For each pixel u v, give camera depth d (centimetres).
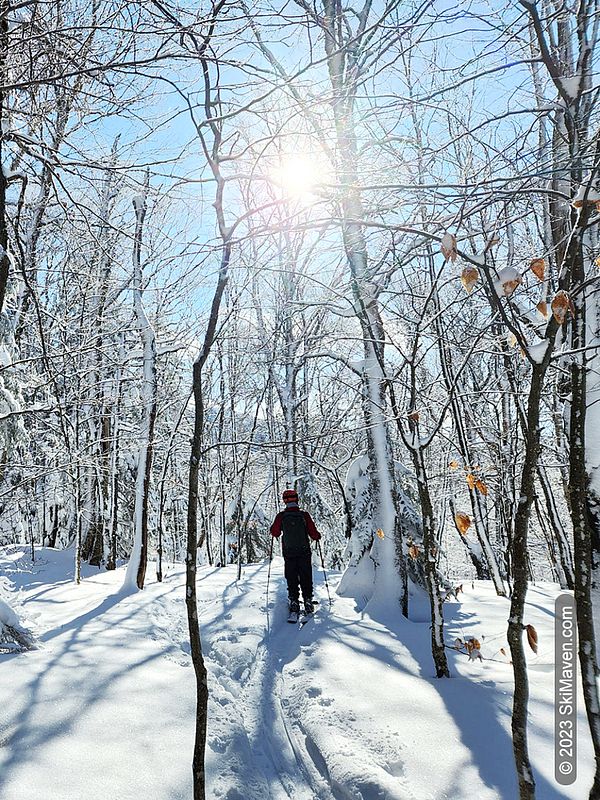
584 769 281
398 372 468
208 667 481
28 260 612
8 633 477
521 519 184
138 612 633
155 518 1509
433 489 1010
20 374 673
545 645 491
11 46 293
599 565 385
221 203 254
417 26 253
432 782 283
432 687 395
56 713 349
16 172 402
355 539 744
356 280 543
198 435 248
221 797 286
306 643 542
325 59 236
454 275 376
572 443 195
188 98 248
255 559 1529
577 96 235
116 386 987
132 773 291
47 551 1347
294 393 1273
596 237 359
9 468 715
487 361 948
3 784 269
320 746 335
